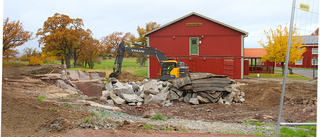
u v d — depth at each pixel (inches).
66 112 374.0
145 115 465.4
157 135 292.5
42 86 614.5
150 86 662.5
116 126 327.9
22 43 1391.5
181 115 519.2
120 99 616.7
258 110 561.6
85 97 594.6
